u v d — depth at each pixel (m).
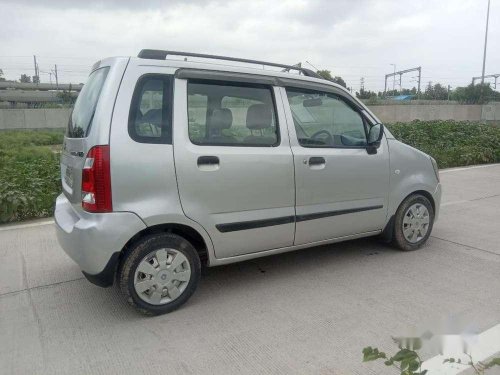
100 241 3.00
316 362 2.71
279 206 3.73
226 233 3.49
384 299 3.57
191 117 3.32
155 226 3.23
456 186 8.48
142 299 3.26
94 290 3.84
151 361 2.76
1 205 5.97
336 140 4.12
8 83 47.53
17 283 4.01
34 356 2.83
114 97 3.06
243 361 2.74
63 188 3.77
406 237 4.64
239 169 3.47
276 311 3.40
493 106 28.39
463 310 3.35
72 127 3.55
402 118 29.61
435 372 2.57
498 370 2.58
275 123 3.73
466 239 5.11
